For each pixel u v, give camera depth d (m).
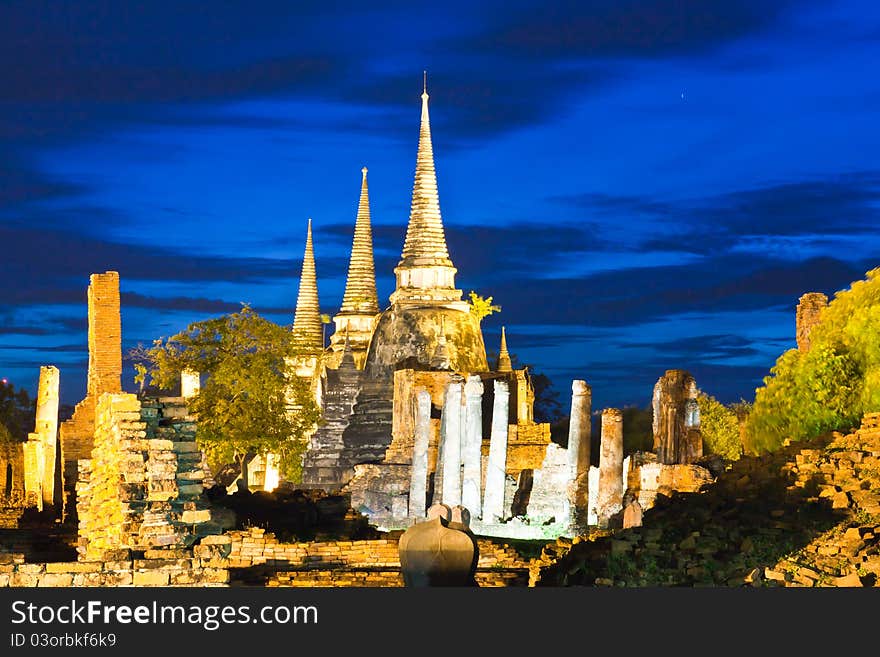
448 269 119.06
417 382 88.00
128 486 29.89
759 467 33.94
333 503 51.31
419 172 121.44
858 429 35.03
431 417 86.62
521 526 64.62
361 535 48.66
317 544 40.84
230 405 73.00
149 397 31.92
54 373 65.75
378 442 102.12
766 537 28.11
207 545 29.16
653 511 32.72
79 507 34.72
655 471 42.78
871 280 43.62
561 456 66.88
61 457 71.88
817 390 42.12
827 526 28.28
